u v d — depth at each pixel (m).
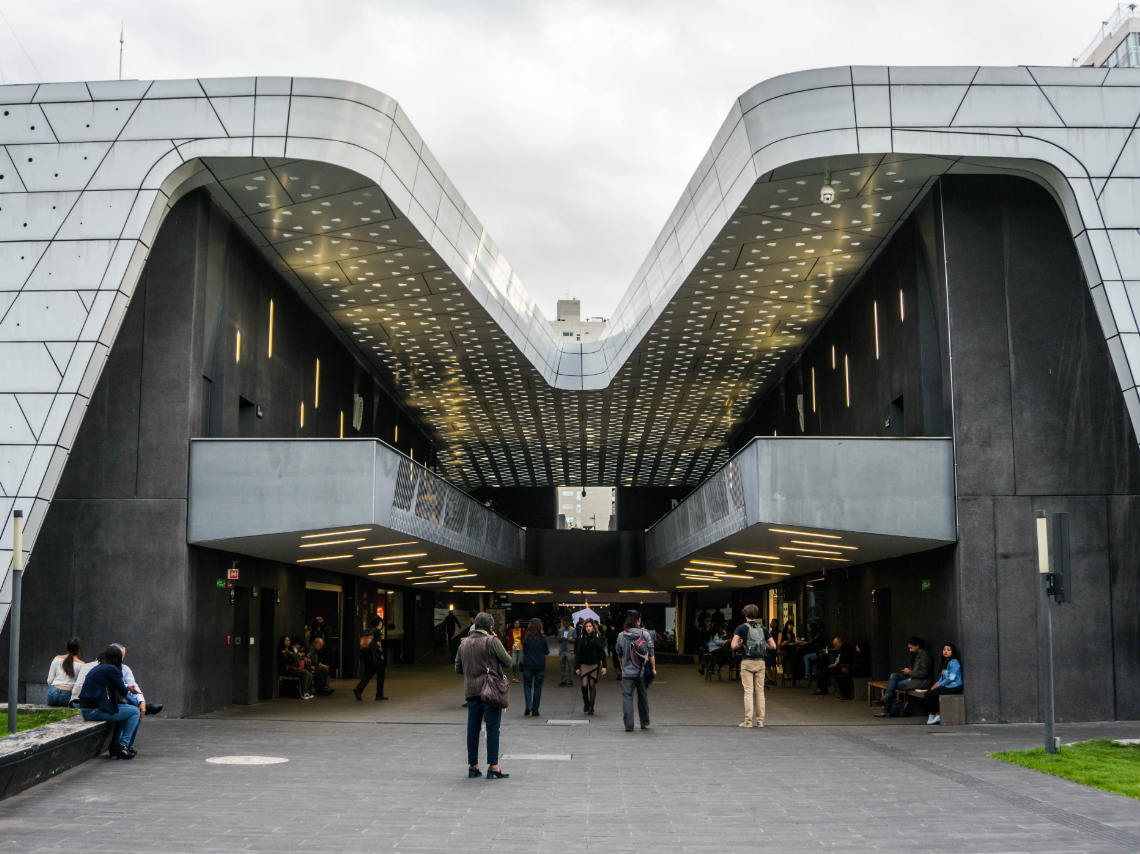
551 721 17.23
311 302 24.62
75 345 16.58
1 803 9.00
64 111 17.20
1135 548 17.25
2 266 16.81
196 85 17.14
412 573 32.66
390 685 27.58
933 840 7.57
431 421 39.25
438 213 20.77
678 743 14.02
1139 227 16.36
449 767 11.46
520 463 49.16
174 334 18.08
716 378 32.44
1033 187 17.88
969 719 16.86
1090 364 17.62
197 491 17.78
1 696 17.33
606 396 34.94
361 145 17.31
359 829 7.91
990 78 16.62
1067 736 14.71
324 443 17.81
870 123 16.44
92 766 11.33
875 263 21.88
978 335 17.62
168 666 17.44
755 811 8.76
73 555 17.67
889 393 21.06
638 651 15.82
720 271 22.31
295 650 23.19
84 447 17.91
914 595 19.80
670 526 31.19
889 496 17.47
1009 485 17.38
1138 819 8.36
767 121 16.80
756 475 17.67
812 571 29.47
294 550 20.62
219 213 19.20
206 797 9.34
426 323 26.28
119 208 16.95
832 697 23.25
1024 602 17.14
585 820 8.33
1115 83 16.70
